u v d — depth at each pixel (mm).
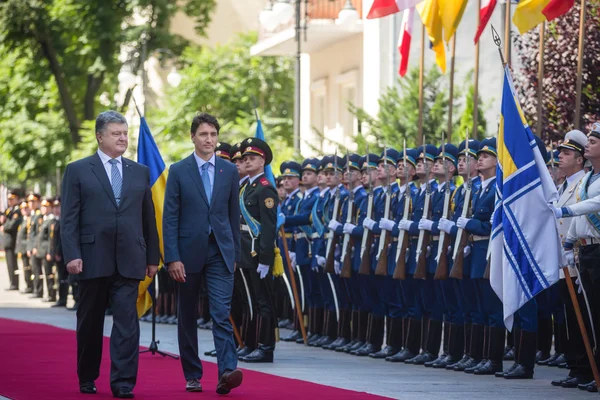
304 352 18312
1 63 54406
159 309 24844
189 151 42500
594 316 13758
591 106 21734
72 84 54938
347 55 34062
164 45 50625
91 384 12812
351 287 18188
